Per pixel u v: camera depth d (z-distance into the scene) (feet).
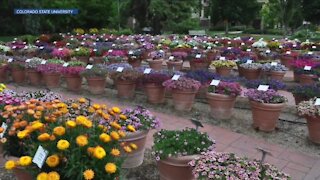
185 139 10.61
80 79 24.43
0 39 65.05
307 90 18.33
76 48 37.83
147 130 12.09
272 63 29.19
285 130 17.28
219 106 18.31
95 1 81.61
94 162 7.85
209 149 10.48
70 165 7.71
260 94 16.84
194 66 32.58
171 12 81.92
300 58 32.78
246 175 8.28
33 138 9.01
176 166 10.27
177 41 45.68
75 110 11.59
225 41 50.65
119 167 8.39
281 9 97.04
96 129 9.05
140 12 89.66
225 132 16.85
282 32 99.60
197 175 8.68
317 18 112.47
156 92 20.84
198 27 87.35
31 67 26.45
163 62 34.53
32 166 8.09
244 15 124.26
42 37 52.60
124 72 22.15
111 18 85.20
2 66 27.32
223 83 18.37
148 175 11.96
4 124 10.12
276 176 8.48
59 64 26.43
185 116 19.10
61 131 8.02
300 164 13.75
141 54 33.65
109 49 36.52
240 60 30.30
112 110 11.32
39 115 9.73
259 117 16.85
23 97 13.76
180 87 19.02
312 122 15.31
